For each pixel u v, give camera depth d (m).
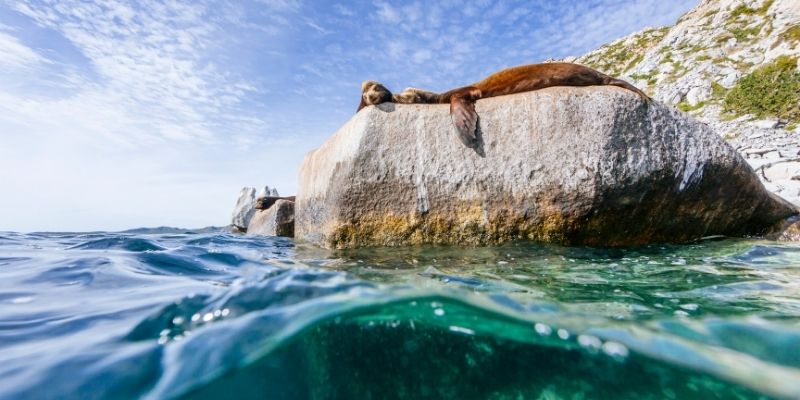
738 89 23.81
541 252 3.36
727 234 4.20
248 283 2.15
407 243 3.80
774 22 29.38
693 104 26.17
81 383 1.24
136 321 1.73
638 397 1.35
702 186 3.76
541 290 2.11
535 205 3.58
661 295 2.04
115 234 7.61
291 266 3.03
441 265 2.93
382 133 3.89
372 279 2.29
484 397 1.41
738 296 2.01
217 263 3.31
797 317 1.67
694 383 1.30
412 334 1.63
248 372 1.36
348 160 3.92
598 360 1.43
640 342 1.43
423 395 1.42
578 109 3.61
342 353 1.56
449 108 4.01
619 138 3.52
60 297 2.22
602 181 3.44
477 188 3.69
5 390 1.18
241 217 11.72
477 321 1.63
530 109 3.73
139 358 1.40
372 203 3.85
